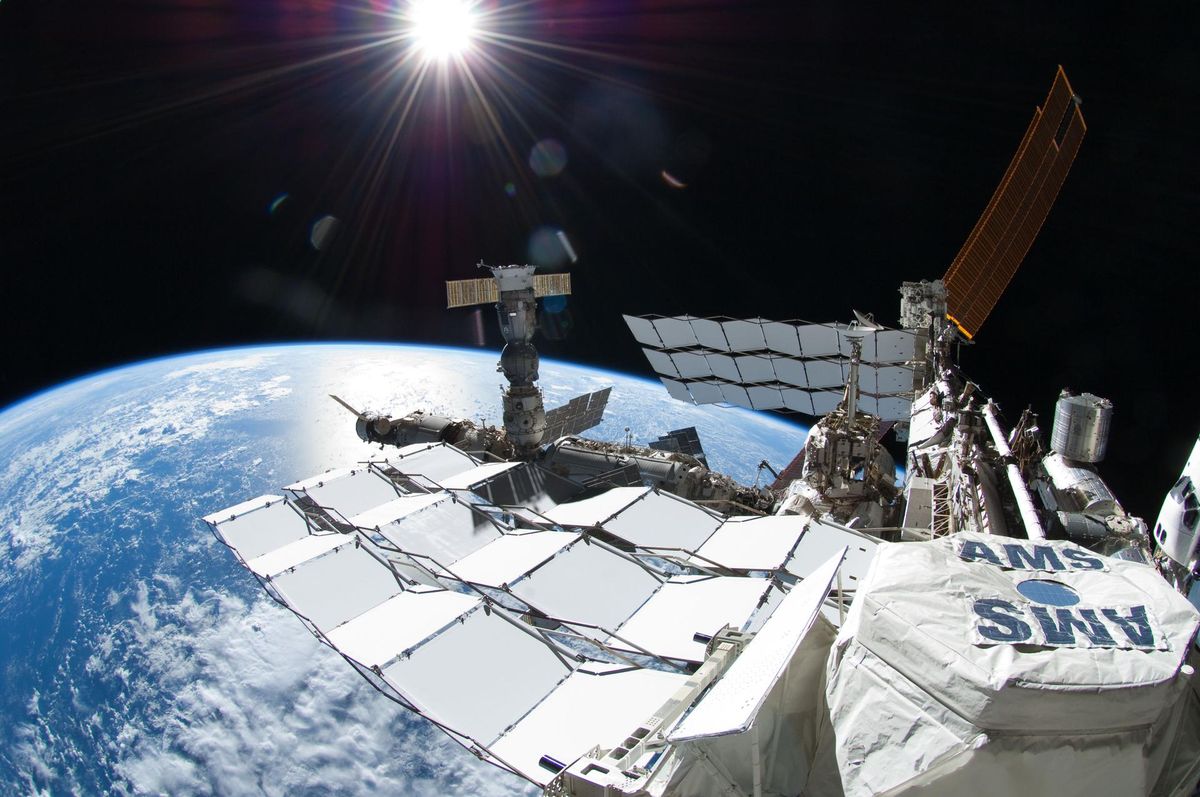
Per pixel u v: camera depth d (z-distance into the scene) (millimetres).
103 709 36188
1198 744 4254
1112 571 4242
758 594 8586
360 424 21000
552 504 14711
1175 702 3799
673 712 5117
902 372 15195
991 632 3750
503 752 6875
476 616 8711
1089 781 3496
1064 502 9188
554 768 6484
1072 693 3365
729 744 4441
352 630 8984
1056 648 3602
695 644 8031
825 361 16094
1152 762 3965
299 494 13352
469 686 7766
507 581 9258
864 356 15414
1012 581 4191
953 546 4566
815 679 4648
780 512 13102
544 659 8172
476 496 13617
